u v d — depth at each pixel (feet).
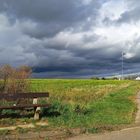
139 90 166.09
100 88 156.25
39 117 56.49
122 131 49.32
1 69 66.39
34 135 45.34
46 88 120.16
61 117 57.21
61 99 81.97
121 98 103.86
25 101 62.08
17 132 46.70
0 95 52.85
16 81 67.21
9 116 55.83
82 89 139.13
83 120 56.54
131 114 67.41
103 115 63.41
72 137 44.86
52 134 46.16
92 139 43.55
